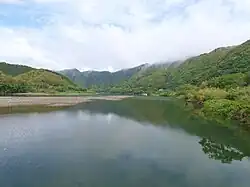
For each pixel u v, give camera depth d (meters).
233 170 23.19
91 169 22.84
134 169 23.05
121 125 45.78
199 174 22.11
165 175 21.77
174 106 90.06
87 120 51.25
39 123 45.78
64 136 35.56
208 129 42.31
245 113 48.38
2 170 22.05
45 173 21.67
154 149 29.66
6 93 160.00
